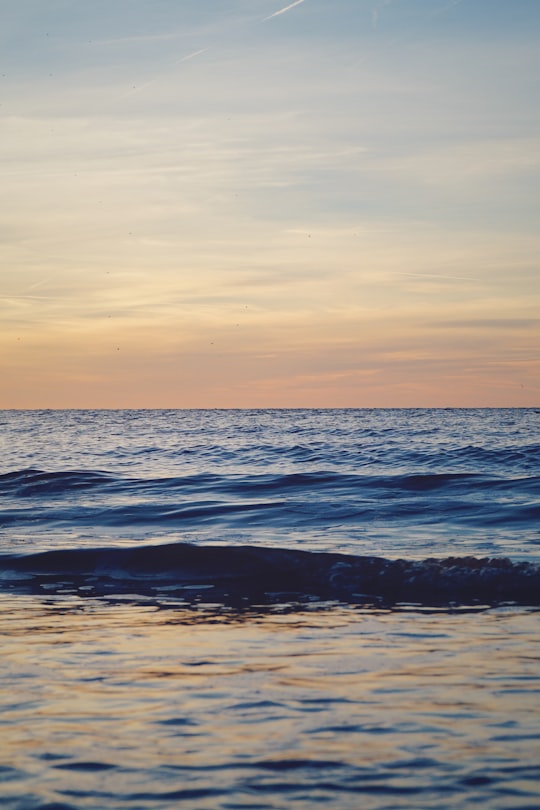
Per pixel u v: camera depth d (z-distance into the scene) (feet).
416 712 15.24
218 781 12.28
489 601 25.59
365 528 41.16
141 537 39.29
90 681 17.38
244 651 19.85
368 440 135.64
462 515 44.50
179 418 358.84
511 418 281.54
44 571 32.19
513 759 12.98
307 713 15.24
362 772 12.58
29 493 59.88
